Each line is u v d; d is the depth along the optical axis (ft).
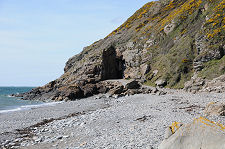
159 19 266.98
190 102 91.15
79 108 117.39
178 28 209.87
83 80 200.03
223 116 59.31
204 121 33.58
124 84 179.32
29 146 49.19
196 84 130.72
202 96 105.50
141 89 162.20
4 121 85.15
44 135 59.31
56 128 66.49
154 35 239.30
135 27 303.27
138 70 217.56
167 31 221.46
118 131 54.19
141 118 66.59
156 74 188.65
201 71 142.72
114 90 167.32
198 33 163.22
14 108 129.90
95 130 58.75
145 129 52.42
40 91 218.38
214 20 159.12
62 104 140.77
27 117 93.91
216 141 29.73
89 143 46.80
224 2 164.35
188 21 203.00
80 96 178.91
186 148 32.37
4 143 52.75
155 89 148.05
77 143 48.60
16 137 59.00
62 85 212.84
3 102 171.83
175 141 34.22
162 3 325.01
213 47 144.46
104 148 41.55
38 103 163.73
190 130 33.91
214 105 63.62
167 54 194.90
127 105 102.32
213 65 137.90
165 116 65.87
